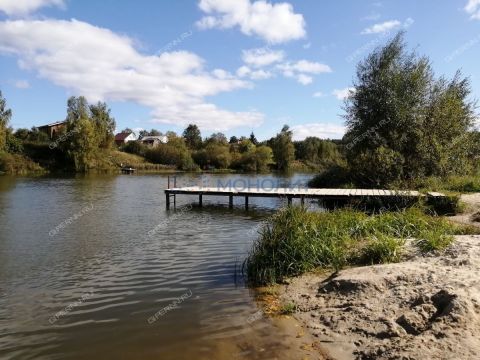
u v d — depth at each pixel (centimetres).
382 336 522
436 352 443
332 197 1834
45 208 2106
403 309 574
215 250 1152
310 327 592
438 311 542
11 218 1775
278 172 6681
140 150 7875
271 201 2445
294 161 7494
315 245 897
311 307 662
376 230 1010
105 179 4500
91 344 583
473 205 1493
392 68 2608
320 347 529
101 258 1080
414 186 2139
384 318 562
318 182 2956
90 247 1210
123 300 762
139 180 4369
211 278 884
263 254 900
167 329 623
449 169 2402
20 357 550
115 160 6962
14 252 1154
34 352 562
